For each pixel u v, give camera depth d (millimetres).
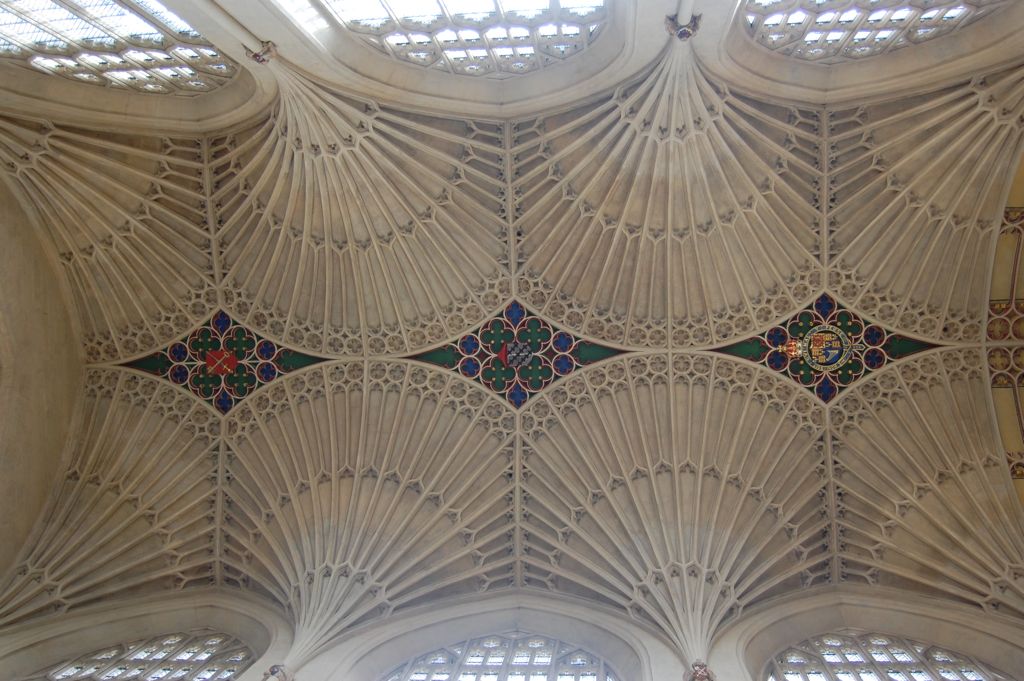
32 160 16547
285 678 13703
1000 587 15633
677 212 17125
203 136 17031
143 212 17750
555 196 17469
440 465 18156
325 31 14539
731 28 14531
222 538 18125
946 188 16266
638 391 18141
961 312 17156
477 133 16984
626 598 16531
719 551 16594
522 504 18047
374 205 17375
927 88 15391
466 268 18188
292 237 17812
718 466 17547
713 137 16016
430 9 14945
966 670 14891
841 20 15023
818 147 16547
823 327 17688
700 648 14344
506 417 18344
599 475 17734
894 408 17438
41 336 17734
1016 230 16375
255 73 14852
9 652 15617
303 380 18609
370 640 15766
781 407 17844
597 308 18172
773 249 17391
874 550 17016
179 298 18594
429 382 18469
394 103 16234
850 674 14906
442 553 17562
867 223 16953
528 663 15758
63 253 17984
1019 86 14656
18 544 17250
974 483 16719
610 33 15117
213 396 18781
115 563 17641
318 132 15898
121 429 18578
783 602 16844
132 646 16781
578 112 16531
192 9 12750
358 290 18203
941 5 14398
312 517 17594
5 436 16828
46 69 15922
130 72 16203
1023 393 17047
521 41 15875
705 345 18000
